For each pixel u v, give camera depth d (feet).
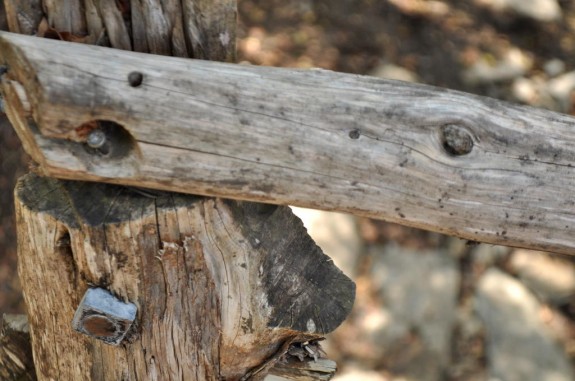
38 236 4.30
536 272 8.05
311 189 4.22
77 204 4.25
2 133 8.15
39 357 4.59
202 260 4.33
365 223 7.84
